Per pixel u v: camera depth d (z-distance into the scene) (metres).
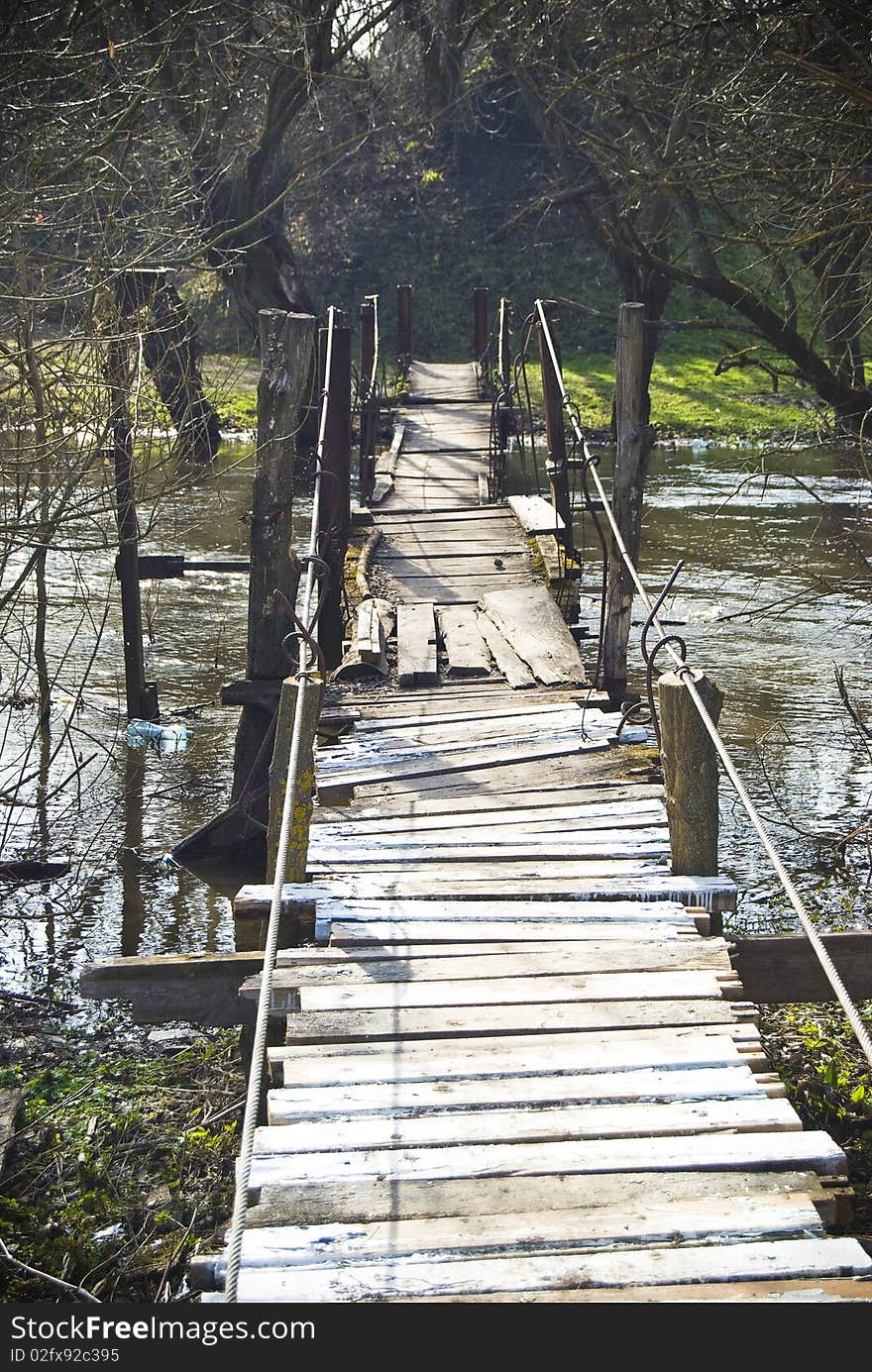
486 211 33.88
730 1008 4.56
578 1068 4.20
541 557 10.04
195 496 18.27
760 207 11.77
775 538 16.14
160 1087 6.03
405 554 10.43
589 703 7.53
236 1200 3.13
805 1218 3.53
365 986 4.70
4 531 7.11
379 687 8.00
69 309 9.09
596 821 6.02
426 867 5.61
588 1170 3.73
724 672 11.72
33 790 9.37
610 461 21.77
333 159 29.78
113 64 10.94
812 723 10.53
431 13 19.41
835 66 9.24
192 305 21.67
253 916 5.30
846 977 5.32
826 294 11.12
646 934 5.07
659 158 13.76
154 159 12.12
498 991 4.66
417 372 20.80
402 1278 3.31
